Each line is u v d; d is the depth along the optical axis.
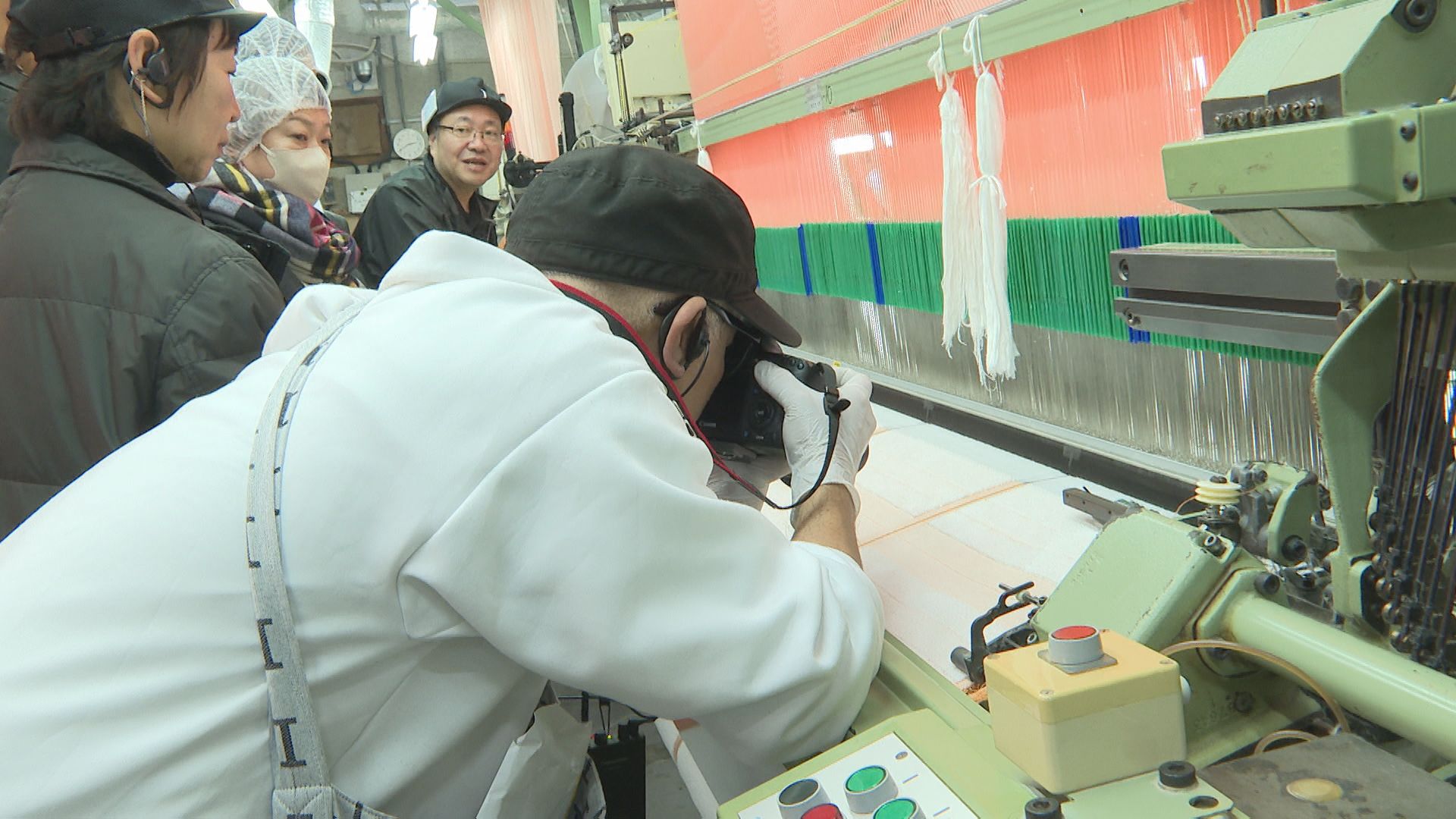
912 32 1.36
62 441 1.00
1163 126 1.11
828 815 0.57
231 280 1.01
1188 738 0.63
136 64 1.01
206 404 0.62
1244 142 0.49
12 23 1.01
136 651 0.50
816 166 1.95
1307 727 0.64
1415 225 0.47
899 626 0.96
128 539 0.52
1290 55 0.50
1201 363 1.15
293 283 1.48
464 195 2.74
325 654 0.54
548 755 0.65
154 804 0.50
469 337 0.56
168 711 0.51
